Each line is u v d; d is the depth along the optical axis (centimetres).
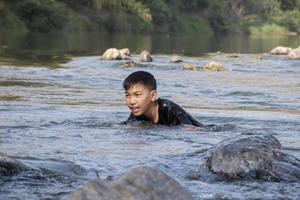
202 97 1734
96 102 1486
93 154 780
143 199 375
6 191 580
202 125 1094
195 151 784
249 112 1356
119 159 748
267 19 13788
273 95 1839
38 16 8106
